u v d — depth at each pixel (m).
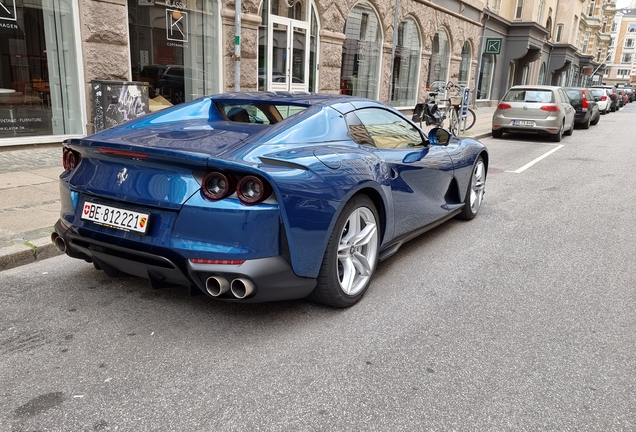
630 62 109.25
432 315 3.46
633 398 2.59
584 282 4.15
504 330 3.28
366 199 3.50
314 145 3.29
